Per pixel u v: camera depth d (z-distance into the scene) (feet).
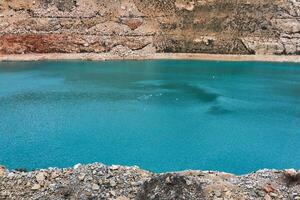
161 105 236.22
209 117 211.41
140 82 301.84
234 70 355.15
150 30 440.04
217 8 447.01
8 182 86.22
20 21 424.87
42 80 305.12
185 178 80.89
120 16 445.37
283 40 422.41
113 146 166.20
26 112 218.59
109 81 304.71
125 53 424.05
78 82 299.79
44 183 85.56
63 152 158.61
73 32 428.97
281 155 159.22
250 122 202.49
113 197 80.79
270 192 83.46
